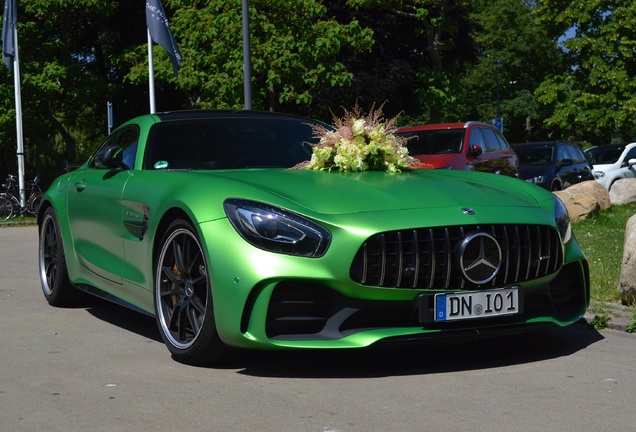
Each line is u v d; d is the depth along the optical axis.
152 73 23.92
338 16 30.44
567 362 5.09
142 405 4.30
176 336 5.29
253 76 25.72
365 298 4.69
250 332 4.72
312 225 4.72
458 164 14.71
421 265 4.75
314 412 4.12
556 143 21.33
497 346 5.56
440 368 4.98
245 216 4.80
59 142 37.34
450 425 3.88
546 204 5.34
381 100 29.98
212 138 6.27
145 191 5.67
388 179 5.42
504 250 4.92
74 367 5.14
